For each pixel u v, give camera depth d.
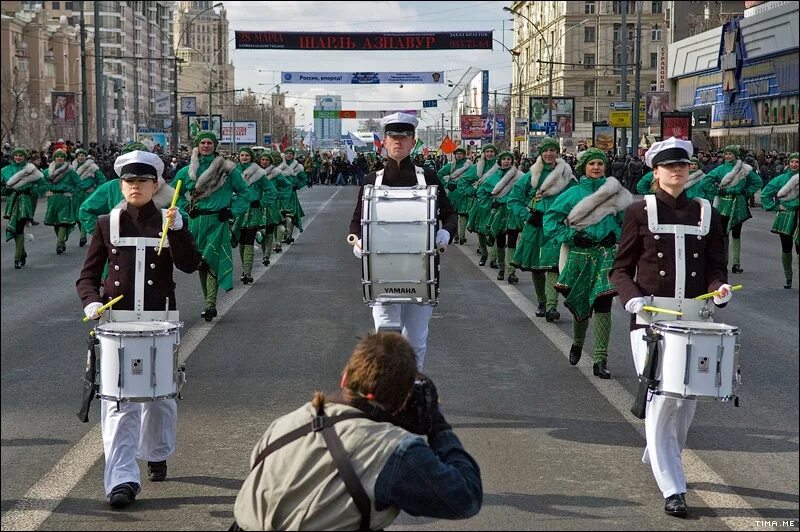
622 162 47.72
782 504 5.81
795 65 40.00
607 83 82.31
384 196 7.53
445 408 7.98
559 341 10.89
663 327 5.53
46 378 9.02
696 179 17.58
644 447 6.93
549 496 5.94
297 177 22.25
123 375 5.46
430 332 11.47
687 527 5.45
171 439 6.21
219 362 9.73
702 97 54.06
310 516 3.32
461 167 23.22
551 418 7.68
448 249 22.06
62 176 20.50
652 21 82.06
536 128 64.56
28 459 6.60
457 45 54.88
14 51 83.31
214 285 12.05
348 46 54.12
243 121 84.69
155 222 6.16
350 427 3.36
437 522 5.52
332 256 20.20
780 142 41.62
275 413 7.80
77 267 18.20
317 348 10.44
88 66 107.69
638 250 6.14
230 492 6.00
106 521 5.53
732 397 5.50
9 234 17.98
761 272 17.73
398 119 7.74
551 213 9.34
